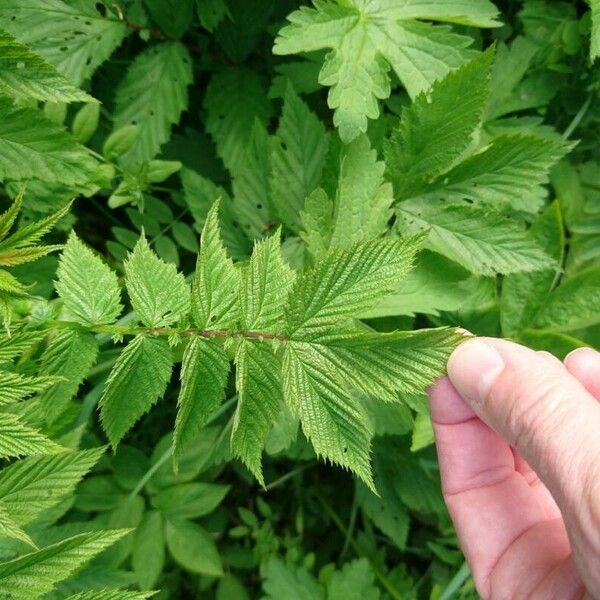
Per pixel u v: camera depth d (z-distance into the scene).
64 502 0.26
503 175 0.26
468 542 0.25
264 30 0.33
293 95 0.28
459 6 0.27
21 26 0.28
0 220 0.18
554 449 0.19
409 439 0.33
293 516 0.38
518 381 0.20
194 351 0.20
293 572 0.33
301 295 0.19
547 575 0.24
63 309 0.21
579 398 0.20
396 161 0.26
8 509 0.21
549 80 0.32
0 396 0.18
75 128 0.28
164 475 0.31
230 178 0.35
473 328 0.29
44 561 0.19
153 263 0.20
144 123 0.31
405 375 0.19
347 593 0.32
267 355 0.20
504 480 0.25
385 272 0.19
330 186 0.27
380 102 0.32
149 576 0.29
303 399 0.19
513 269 0.25
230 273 0.20
